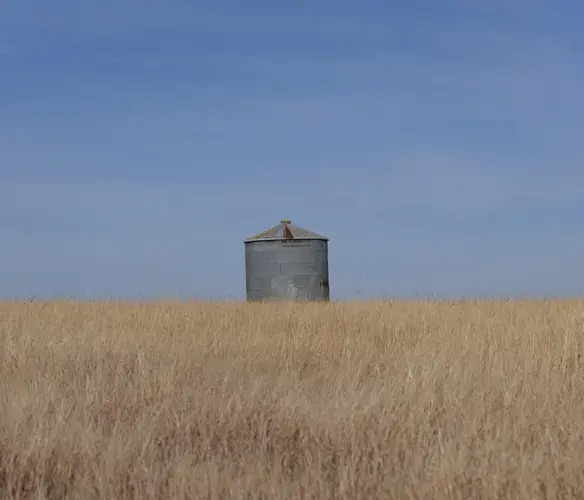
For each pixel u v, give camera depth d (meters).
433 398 8.01
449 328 13.92
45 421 6.94
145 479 5.89
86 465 6.11
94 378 9.27
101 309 16.45
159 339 13.05
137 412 8.03
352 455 6.20
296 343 12.55
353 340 13.21
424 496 5.54
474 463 6.05
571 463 5.93
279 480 5.93
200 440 7.16
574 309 14.86
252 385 9.08
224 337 13.47
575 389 8.80
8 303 17.31
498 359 10.46
